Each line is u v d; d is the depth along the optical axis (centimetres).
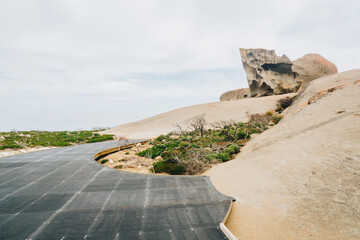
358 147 757
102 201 738
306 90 3069
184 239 513
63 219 609
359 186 569
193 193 814
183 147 2245
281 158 977
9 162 1398
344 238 443
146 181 969
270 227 559
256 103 5734
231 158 1526
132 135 4369
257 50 6969
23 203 721
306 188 668
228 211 662
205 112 6116
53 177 1036
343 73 3059
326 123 1238
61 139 3306
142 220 604
